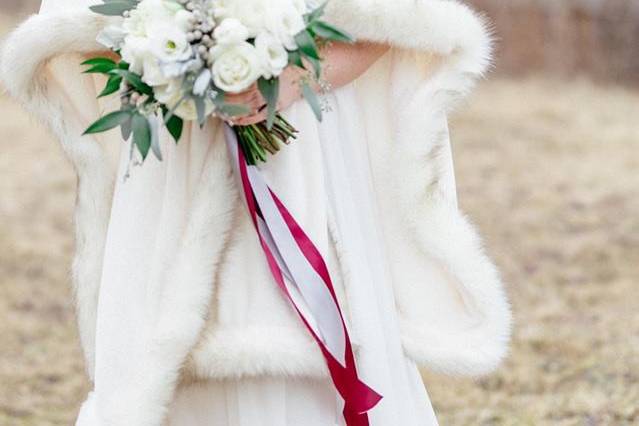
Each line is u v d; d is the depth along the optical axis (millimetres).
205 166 3135
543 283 7711
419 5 3160
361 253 3250
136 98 2904
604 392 5629
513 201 9852
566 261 8234
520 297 7418
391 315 3318
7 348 6512
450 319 3418
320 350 3107
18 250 8375
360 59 3227
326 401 3230
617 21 15359
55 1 3264
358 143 3326
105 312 3193
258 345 3082
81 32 3133
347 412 3143
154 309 3158
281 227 3127
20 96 3242
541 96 14164
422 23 3170
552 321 6879
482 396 5727
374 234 3316
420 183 3285
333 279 3223
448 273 3363
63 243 8656
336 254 3227
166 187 3174
